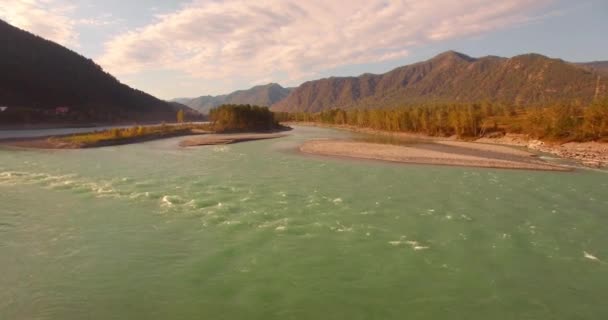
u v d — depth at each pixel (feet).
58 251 63.93
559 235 72.13
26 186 111.34
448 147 243.81
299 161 171.83
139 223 77.97
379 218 82.23
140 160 172.65
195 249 64.75
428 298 49.26
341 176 133.18
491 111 380.17
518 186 117.70
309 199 97.96
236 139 296.30
